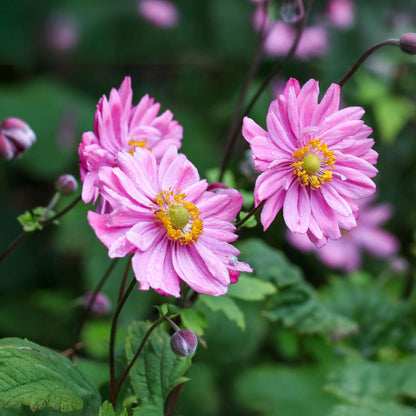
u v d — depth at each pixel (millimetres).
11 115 1286
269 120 727
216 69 1419
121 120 748
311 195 739
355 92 1307
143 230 717
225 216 727
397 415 869
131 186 715
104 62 1442
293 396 930
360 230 1229
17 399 701
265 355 1020
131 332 773
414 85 1329
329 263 1185
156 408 757
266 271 884
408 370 903
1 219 1271
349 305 991
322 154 734
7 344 719
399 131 1364
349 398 886
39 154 1284
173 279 719
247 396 932
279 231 1081
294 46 819
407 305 983
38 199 1345
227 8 1426
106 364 802
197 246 721
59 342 1048
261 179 724
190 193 727
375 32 1366
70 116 1331
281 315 887
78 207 1128
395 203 1351
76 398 713
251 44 1407
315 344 954
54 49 1409
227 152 839
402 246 1343
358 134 737
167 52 1435
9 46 1381
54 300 1161
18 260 1242
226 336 931
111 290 1057
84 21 1422
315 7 1360
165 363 766
